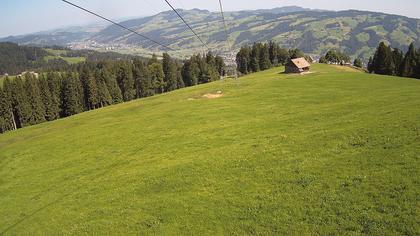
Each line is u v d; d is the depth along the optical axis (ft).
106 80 587.68
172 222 92.73
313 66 531.50
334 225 75.77
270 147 137.59
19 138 319.06
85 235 95.76
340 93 262.06
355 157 107.04
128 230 93.45
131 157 169.17
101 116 345.92
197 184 114.73
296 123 173.88
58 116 535.60
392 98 197.36
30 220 117.70
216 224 87.30
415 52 492.95
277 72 497.87
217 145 159.53
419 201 76.38
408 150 102.22
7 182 174.29
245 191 101.81
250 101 275.39
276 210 87.30
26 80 502.79
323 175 100.22
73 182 150.30
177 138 187.93
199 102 303.27
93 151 197.36
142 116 280.10
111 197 120.06
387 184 86.28
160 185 120.26
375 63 555.28
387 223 72.08
